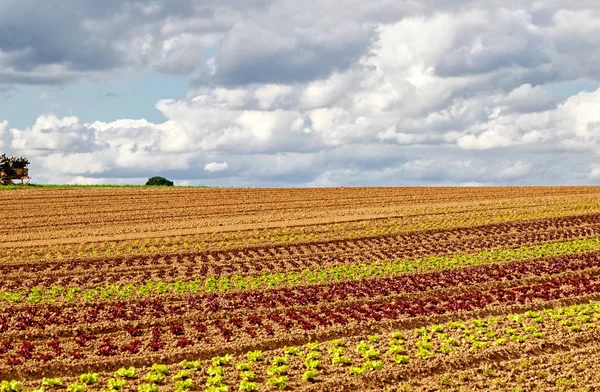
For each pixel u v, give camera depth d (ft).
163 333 66.03
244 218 154.30
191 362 54.95
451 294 84.02
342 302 78.54
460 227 135.44
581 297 79.00
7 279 94.17
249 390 49.06
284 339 63.67
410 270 97.35
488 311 73.77
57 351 59.26
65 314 73.41
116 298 81.41
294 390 49.32
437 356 56.08
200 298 81.15
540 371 51.60
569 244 116.37
